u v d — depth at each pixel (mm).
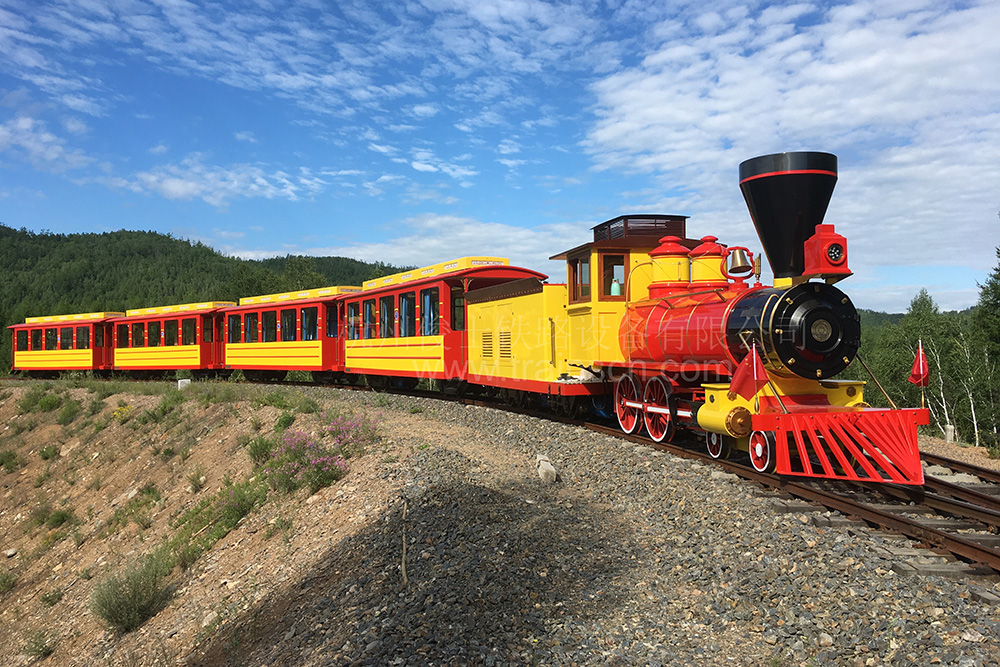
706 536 6129
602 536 6457
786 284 8305
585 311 11312
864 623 4262
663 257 10203
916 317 38406
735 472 8086
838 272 7559
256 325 24891
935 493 7453
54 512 15852
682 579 5387
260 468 11758
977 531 6047
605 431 11203
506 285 13906
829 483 7715
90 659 7934
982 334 31359
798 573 5070
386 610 5039
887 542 5598
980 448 12617
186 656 6449
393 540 6609
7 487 19297
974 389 32188
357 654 4422
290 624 5750
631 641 4352
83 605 10391
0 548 15664
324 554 7152
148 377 30750
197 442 15805
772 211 9031
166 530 11773
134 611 8242
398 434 11305
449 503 7270
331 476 9898
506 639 4336
